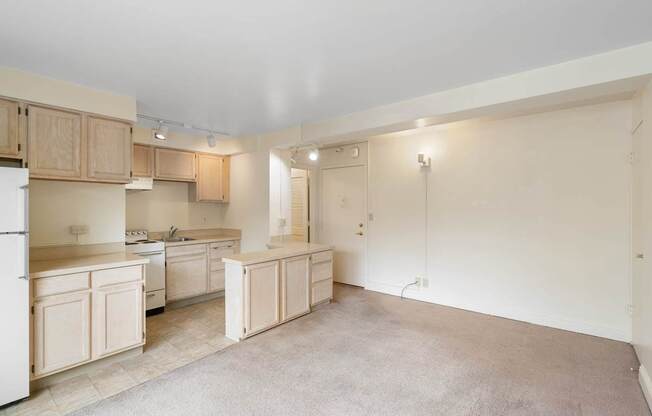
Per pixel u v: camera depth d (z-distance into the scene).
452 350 2.90
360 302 4.33
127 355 2.75
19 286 2.11
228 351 2.88
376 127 3.40
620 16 1.77
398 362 2.68
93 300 2.51
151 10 1.70
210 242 4.48
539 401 2.14
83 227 2.99
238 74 2.55
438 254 4.27
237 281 3.12
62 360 2.34
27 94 2.47
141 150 4.11
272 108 3.41
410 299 4.48
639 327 2.60
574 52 2.21
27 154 2.49
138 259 2.79
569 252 3.35
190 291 4.25
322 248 4.09
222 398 2.18
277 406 2.09
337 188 5.38
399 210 4.63
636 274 2.76
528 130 3.58
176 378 2.43
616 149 3.09
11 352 2.08
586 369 2.56
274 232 4.58
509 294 3.71
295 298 3.68
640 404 2.11
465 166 4.04
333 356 2.78
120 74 2.54
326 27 1.89
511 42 2.07
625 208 3.06
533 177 3.55
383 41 2.05
